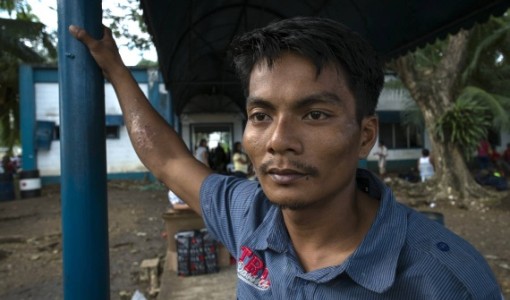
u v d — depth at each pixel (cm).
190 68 677
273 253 107
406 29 370
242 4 465
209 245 471
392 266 88
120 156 1536
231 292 415
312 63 89
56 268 591
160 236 739
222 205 139
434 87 1070
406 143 1803
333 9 410
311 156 90
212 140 1841
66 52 148
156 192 1305
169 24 427
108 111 1512
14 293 504
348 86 92
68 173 147
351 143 92
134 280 532
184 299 399
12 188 1254
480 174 1242
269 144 91
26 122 1439
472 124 1019
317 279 94
